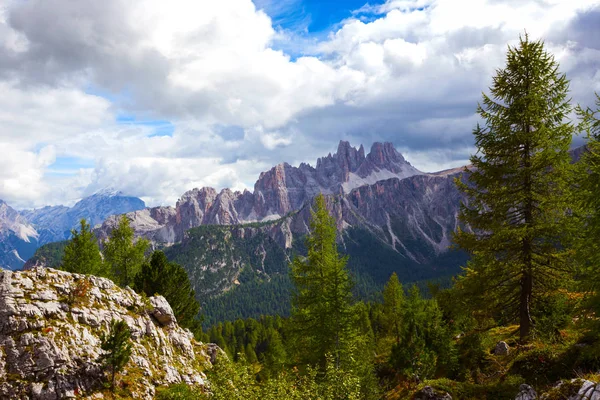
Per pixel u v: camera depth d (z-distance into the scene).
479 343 30.64
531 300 20.72
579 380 12.76
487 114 20.39
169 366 29.20
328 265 29.52
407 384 34.03
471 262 22.12
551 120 19.41
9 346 22.78
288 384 17.34
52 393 21.97
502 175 19.64
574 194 15.73
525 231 18.33
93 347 25.28
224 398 16.86
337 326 28.56
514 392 17.09
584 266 14.16
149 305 33.16
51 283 27.45
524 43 19.84
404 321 50.62
